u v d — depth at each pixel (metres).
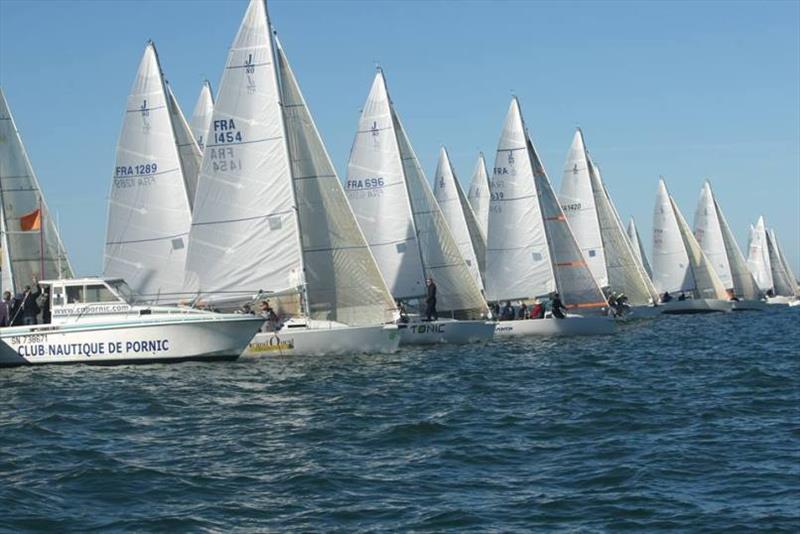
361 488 23.81
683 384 42.50
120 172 54.66
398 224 65.62
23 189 55.09
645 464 25.84
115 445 29.16
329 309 54.44
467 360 53.41
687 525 20.61
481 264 83.88
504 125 74.69
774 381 42.91
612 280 99.56
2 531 20.34
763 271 143.62
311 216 54.56
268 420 33.25
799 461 25.91
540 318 69.38
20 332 47.97
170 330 47.41
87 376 44.31
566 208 93.81
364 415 34.25
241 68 53.06
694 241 116.62
